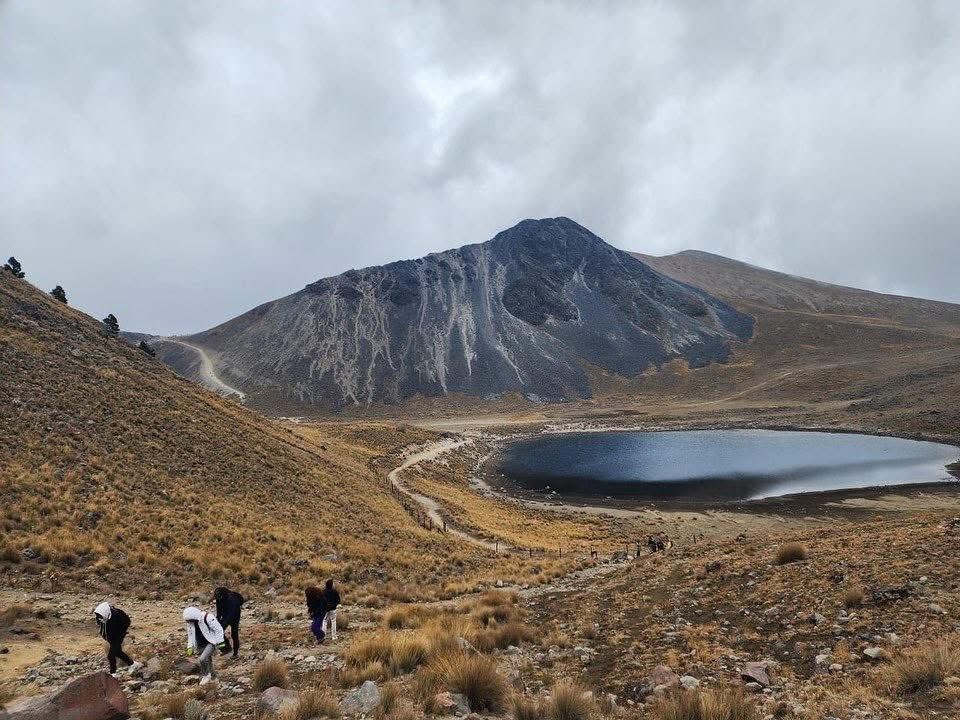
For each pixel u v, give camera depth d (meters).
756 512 60.16
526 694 8.57
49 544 20.38
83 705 6.33
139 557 21.83
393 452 104.38
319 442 77.06
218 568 22.69
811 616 11.53
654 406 198.50
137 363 52.91
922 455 90.94
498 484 88.31
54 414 32.25
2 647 12.34
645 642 11.91
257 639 14.10
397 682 9.02
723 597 14.79
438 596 23.39
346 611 19.22
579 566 30.52
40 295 54.88
